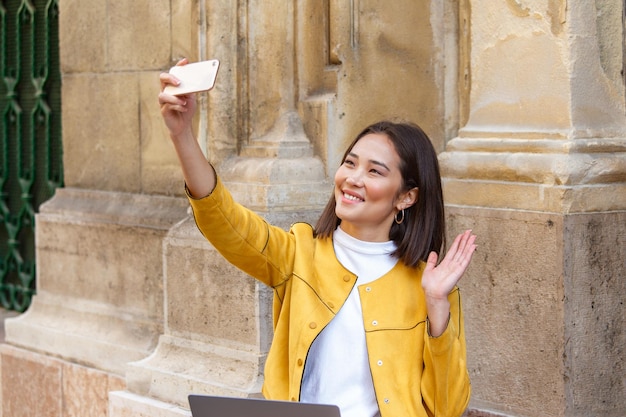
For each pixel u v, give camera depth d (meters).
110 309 6.36
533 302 4.77
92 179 6.68
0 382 7.03
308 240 3.61
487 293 4.97
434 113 5.57
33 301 7.00
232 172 5.45
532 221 4.77
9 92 7.72
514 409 4.88
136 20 6.20
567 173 4.71
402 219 3.55
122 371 6.07
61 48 6.83
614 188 4.82
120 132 6.41
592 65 4.91
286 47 5.46
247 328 5.20
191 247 5.50
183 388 5.35
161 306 5.99
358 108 5.43
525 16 5.02
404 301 3.42
